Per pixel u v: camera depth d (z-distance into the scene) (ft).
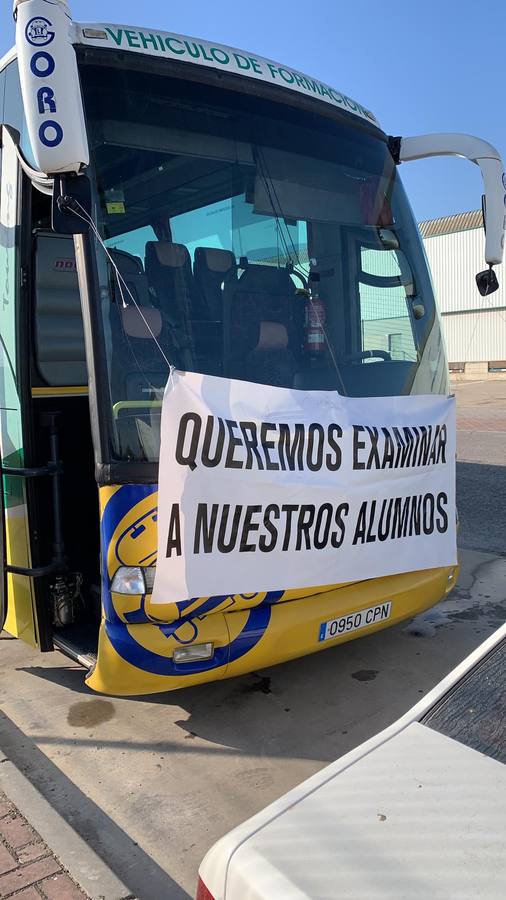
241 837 4.49
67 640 11.96
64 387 13.07
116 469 9.84
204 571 9.80
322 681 12.97
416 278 14.06
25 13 8.46
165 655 9.82
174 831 9.04
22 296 11.53
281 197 12.48
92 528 13.67
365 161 13.74
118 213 10.52
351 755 5.18
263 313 11.92
